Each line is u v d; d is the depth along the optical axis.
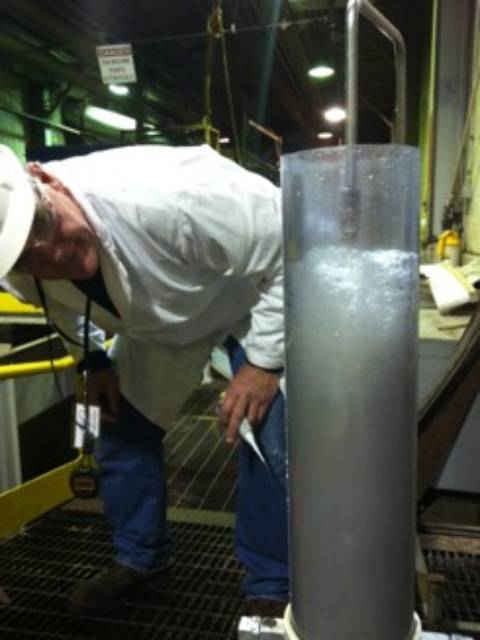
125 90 5.32
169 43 4.49
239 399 1.28
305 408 0.52
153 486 1.50
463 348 1.64
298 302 0.52
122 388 1.49
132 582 1.50
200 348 1.47
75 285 1.25
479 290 2.06
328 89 7.05
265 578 1.40
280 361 1.28
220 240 1.15
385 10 5.12
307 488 0.54
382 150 0.47
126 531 1.52
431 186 4.09
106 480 1.52
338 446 0.51
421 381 1.77
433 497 1.73
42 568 1.67
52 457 2.27
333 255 0.49
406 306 0.50
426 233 4.16
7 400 1.79
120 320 1.32
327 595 0.55
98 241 1.08
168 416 1.52
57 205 1.02
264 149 7.89
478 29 3.05
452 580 1.49
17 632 1.42
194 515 1.95
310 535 0.54
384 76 6.72
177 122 6.74
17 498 1.79
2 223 0.93
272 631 0.63
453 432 1.66
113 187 1.10
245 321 1.39
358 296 0.49
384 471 0.51
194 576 1.63
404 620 0.56
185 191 1.12
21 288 1.38
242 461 1.41
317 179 0.48
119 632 1.42
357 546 0.53
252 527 1.41
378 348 0.49
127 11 3.90
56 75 4.95
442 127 3.96
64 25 3.91
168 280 1.20
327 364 0.50
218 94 6.07
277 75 5.74
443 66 3.87
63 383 2.25
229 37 4.44
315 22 4.24
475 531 1.62
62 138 5.78
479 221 2.99
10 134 5.08
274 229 1.23
